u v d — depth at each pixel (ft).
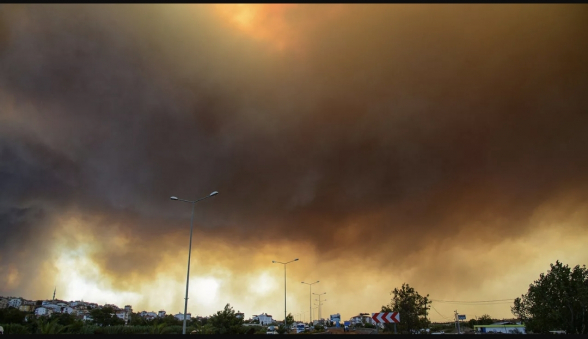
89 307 369.30
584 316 111.65
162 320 233.14
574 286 115.44
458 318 195.83
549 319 116.78
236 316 174.40
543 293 119.44
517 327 192.03
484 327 204.33
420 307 142.82
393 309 145.59
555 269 121.08
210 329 162.09
